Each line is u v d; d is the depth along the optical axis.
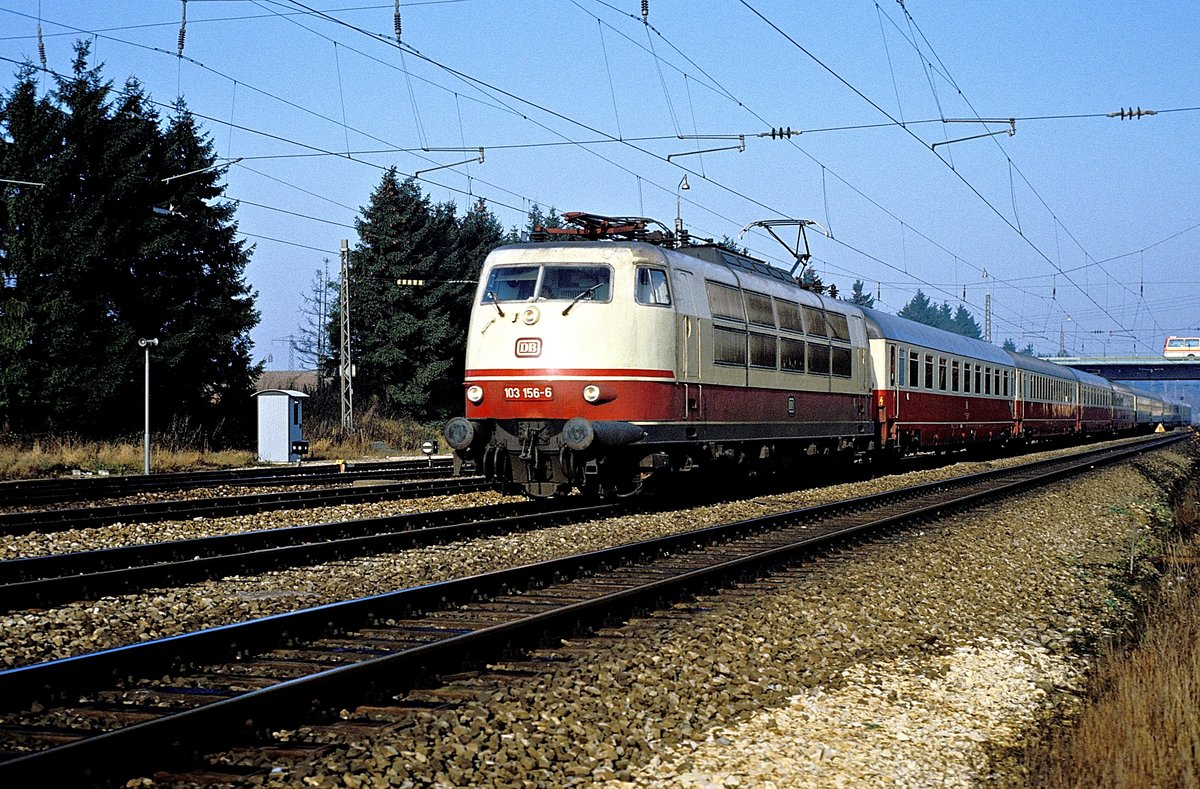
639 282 16.36
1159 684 7.46
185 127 42.41
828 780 5.98
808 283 24.77
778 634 9.09
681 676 7.66
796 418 21.47
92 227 37.75
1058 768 6.09
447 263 57.00
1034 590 12.22
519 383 16.20
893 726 7.07
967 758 6.56
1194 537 17.81
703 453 18.11
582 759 5.96
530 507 18.11
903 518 16.72
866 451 26.39
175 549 12.76
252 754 5.74
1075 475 28.88
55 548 13.70
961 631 10.00
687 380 17.14
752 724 6.87
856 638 9.22
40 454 31.22
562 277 16.39
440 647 7.36
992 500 21.14
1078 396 52.81
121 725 6.21
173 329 40.62
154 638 8.67
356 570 11.86
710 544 14.45
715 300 18.27
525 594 10.66
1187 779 5.97
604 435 15.52
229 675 7.36
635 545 12.86
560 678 7.30
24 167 37.16
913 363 29.88
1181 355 104.38
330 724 6.31
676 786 5.75
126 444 35.66
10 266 36.78
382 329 54.03
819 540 13.79
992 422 37.97
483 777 5.64
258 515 17.33
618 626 9.33
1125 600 12.16
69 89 38.91
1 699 6.41
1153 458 39.47
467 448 16.78
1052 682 8.54
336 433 45.34
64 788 5.16
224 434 42.94
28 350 36.25
